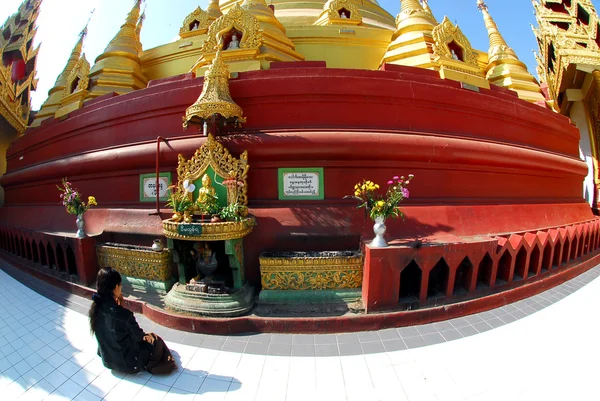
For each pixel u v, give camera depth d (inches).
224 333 189.9
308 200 245.4
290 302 207.2
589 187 563.5
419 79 285.4
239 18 319.6
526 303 230.8
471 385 143.6
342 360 163.8
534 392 138.0
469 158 275.1
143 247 251.1
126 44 441.7
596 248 362.6
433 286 221.0
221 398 138.0
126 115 294.5
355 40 406.0
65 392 144.4
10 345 185.8
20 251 359.3
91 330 152.6
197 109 215.3
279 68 273.1
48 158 395.5
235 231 199.8
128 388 145.3
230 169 232.4
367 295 196.1
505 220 280.5
